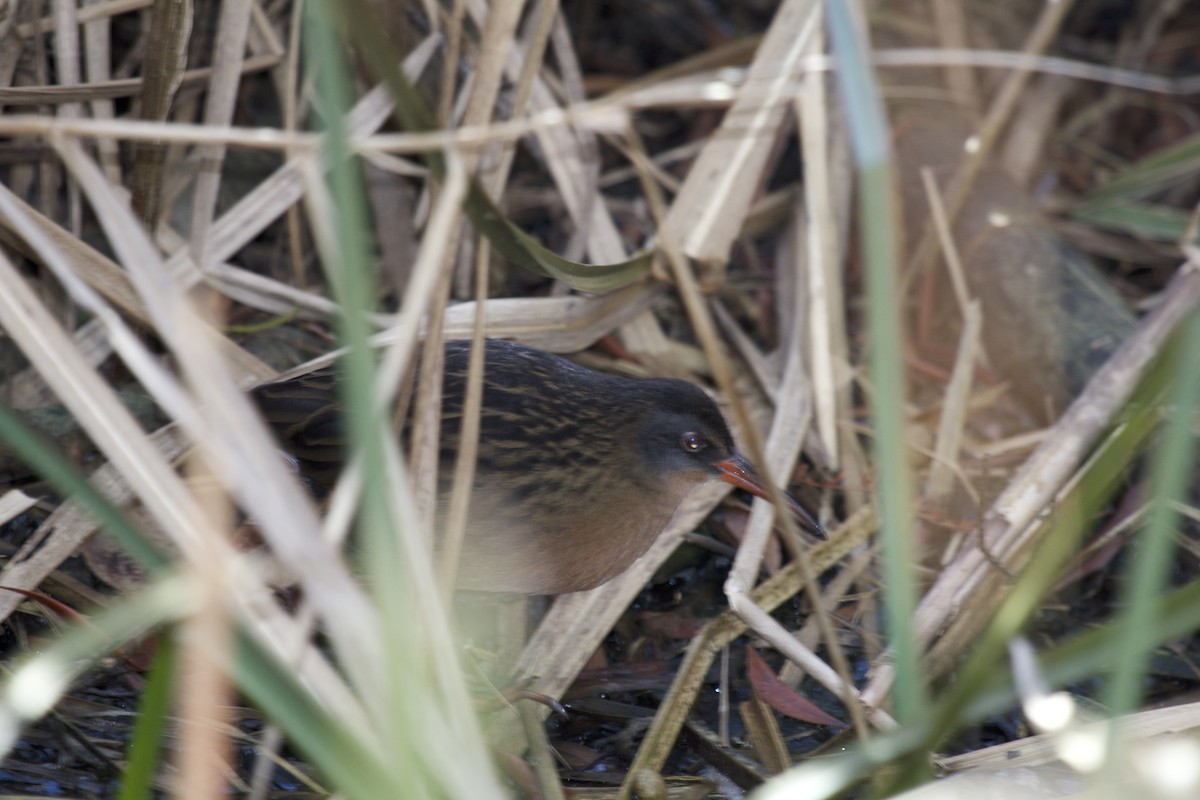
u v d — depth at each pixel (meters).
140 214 8.72
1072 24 13.38
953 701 5.26
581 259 10.04
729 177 9.73
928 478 9.31
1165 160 11.04
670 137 12.19
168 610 5.06
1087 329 10.10
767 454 9.07
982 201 10.97
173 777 6.70
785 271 10.66
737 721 7.70
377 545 4.76
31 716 5.17
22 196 9.41
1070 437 8.73
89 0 9.13
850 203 10.95
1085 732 6.02
